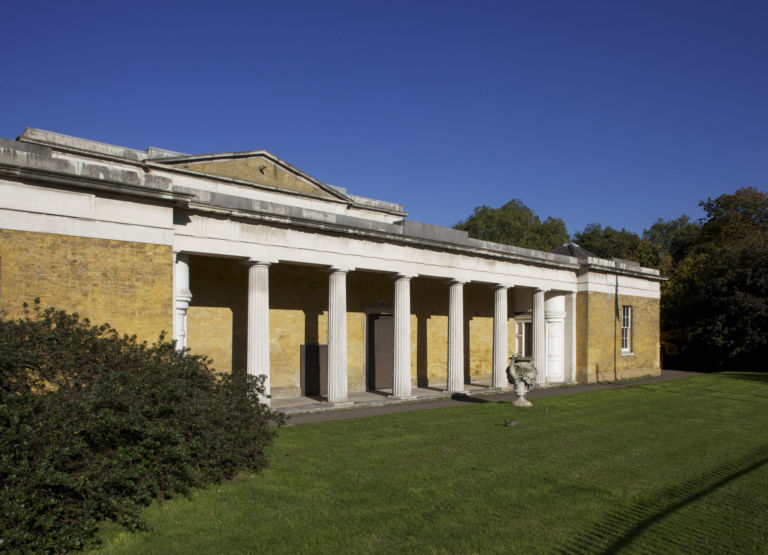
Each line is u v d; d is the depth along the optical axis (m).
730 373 33.25
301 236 17.50
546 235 62.78
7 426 6.96
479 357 28.33
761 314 32.78
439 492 9.34
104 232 12.73
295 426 14.77
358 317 22.95
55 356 8.80
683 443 13.47
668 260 54.53
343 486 9.57
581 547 7.22
